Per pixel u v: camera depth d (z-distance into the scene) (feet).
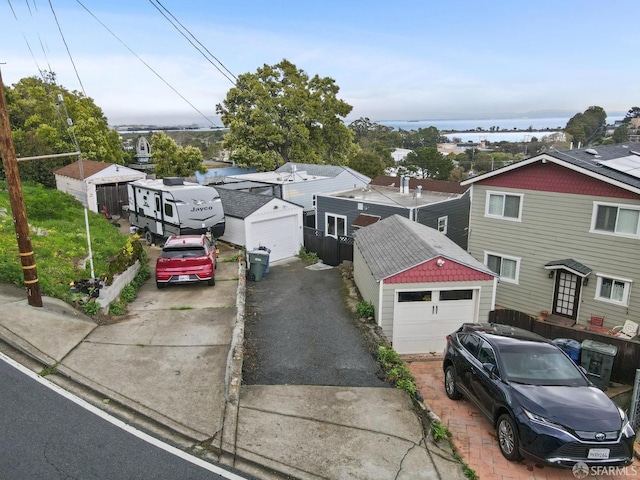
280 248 73.31
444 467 21.25
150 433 21.85
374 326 40.60
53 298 35.60
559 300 57.88
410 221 59.52
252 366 31.14
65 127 128.57
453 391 29.71
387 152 280.51
